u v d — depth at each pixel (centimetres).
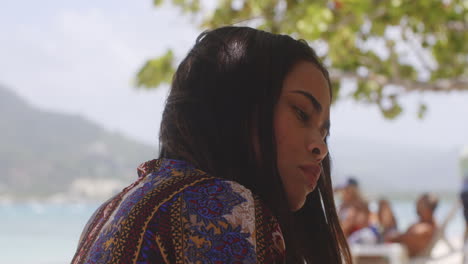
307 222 119
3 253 2620
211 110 95
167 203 84
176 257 81
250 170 94
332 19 598
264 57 97
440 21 600
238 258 81
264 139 94
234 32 101
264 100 95
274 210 94
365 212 761
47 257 2417
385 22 591
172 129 98
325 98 101
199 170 91
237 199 86
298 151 96
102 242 87
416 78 684
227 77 96
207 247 81
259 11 601
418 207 871
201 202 84
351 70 653
